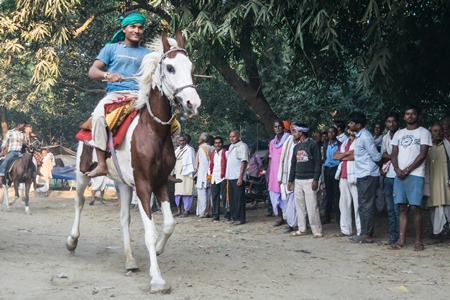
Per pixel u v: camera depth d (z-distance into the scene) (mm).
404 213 7316
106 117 5230
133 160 5051
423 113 14672
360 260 6520
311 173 8539
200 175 11398
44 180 17016
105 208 13305
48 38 13500
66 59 19641
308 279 5465
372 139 7789
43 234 8438
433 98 11156
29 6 12641
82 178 6203
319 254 6949
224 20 9000
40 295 4586
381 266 6148
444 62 10062
